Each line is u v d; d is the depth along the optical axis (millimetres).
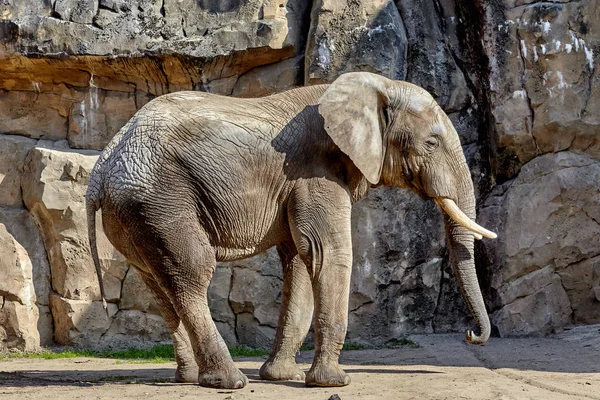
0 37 14719
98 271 9391
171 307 9695
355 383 9266
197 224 9086
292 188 9281
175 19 15055
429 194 9734
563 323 14336
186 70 15000
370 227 14648
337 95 9250
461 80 15344
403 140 9609
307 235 9188
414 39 15297
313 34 14648
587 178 14438
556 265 14422
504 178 15203
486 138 15359
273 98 9586
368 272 14602
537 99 14602
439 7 15430
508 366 10781
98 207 9328
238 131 9172
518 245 14453
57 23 14719
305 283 9930
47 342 14594
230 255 9453
